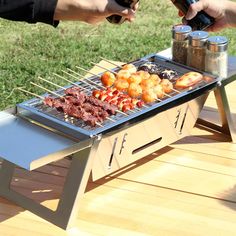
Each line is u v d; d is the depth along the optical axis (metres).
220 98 2.28
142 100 2.02
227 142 2.32
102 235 1.78
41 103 1.95
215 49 2.16
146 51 4.51
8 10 1.84
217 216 1.87
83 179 1.77
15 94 3.78
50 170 2.11
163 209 1.91
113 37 4.79
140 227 1.82
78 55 4.39
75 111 1.86
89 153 1.75
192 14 2.26
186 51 2.28
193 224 1.84
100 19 1.94
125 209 1.90
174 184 2.04
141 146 1.99
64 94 2.04
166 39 4.77
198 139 2.34
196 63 2.24
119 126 1.83
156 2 5.67
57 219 1.81
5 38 4.69
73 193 1.77
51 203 1.93
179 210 1.90
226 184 2.04
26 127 1.84
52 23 1.91
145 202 1.94
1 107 3.63
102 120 1.85
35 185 2.02
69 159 2.17
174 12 5.45
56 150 1.71
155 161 2.17
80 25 5.03
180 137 2.18
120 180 2.05
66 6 1.86
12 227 1.81
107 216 1.86
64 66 4.20
